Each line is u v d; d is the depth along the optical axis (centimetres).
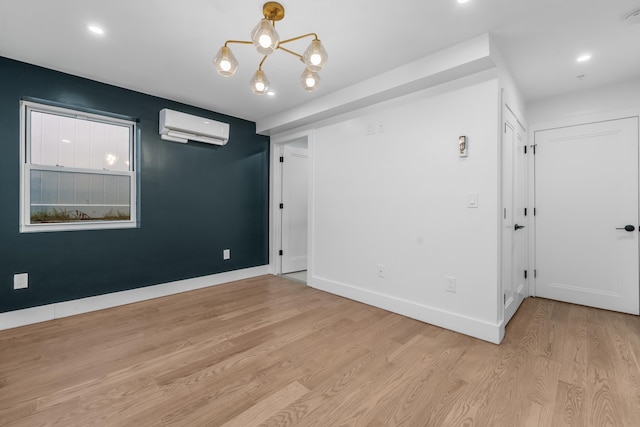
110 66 259
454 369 188
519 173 306
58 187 278
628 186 284
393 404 156
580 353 207
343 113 336
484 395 163
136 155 324
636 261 280
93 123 300
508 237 262
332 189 351
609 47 225
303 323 262
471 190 237
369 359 201
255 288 374
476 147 234
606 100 293
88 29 204
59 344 220
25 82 252
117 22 196
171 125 326
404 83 254
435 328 251
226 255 401
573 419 144
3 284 245
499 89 227
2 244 245
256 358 202
